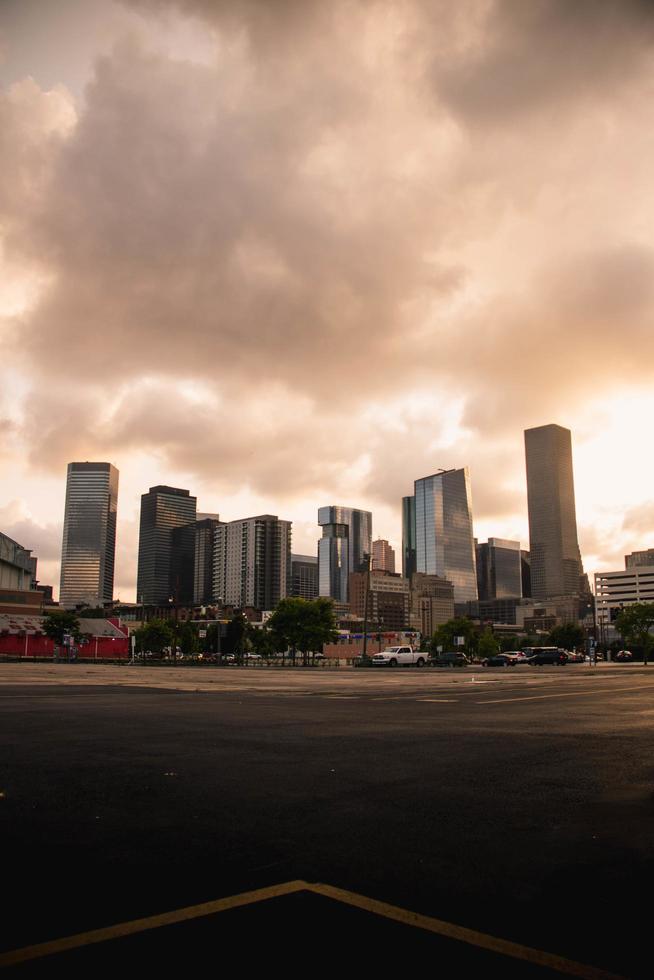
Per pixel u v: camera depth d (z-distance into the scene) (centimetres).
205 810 655
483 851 528
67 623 9050
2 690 2406
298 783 782
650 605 9612
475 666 7588
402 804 683
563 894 439
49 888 445
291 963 342
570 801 700
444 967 340
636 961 351
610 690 2547
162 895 432
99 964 341
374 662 6650
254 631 12775
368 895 433
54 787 757
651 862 505
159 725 1337
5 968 336
